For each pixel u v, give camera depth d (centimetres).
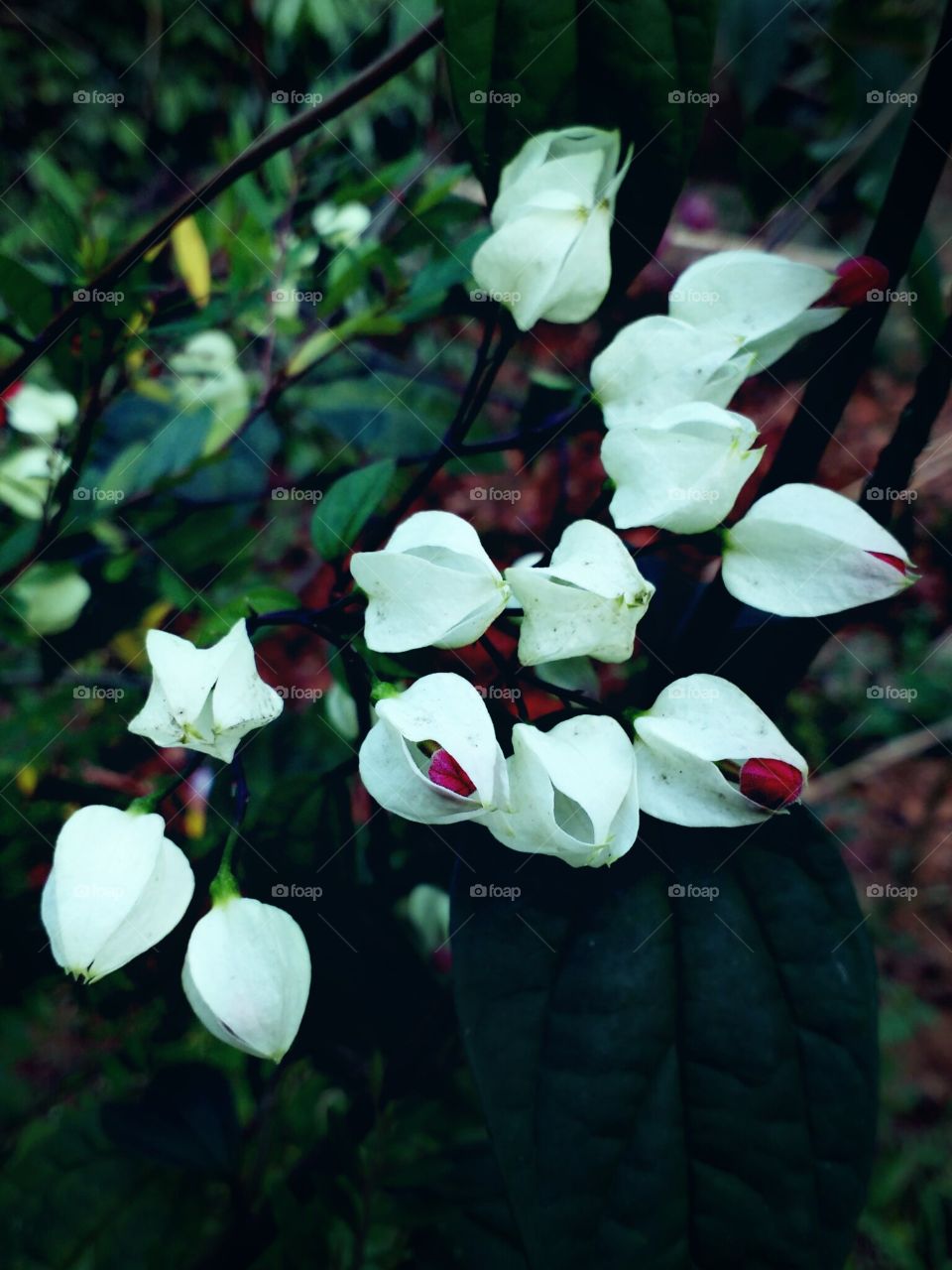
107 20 87
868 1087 17
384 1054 24
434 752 16
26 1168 23
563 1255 16
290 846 22
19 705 32
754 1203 17
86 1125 24
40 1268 22
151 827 17
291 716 29
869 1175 17
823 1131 17
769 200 24
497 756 16
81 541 28
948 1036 63
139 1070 26
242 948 17
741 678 20
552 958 18
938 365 19
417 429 33
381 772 16
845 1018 17
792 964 18
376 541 21
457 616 16
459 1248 23
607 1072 17
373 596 17
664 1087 17
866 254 19
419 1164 22
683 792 17
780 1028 17
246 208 28
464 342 51
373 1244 26
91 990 23
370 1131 23
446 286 25
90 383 25
